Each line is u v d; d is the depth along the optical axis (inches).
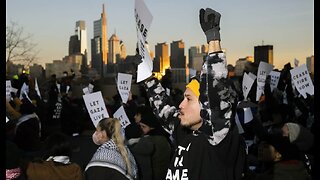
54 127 583.2
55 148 157.4
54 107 578.6
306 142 208.8
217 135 89.7
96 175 149.9
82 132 568.1
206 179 94.2
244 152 99.9
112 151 153.9
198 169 95.3
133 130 216.1
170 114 129.7
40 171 152.5
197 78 101.2
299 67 307.3
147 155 176.6
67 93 653.3
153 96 134.7
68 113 545.6
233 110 91.4
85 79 991.0
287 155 154.9
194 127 100.7
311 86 305.7
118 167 150.9
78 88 825.5
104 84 921.5
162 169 185.6
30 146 290.7
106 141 159.8
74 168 158.2
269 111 273.7
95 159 152.9
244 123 238.8
